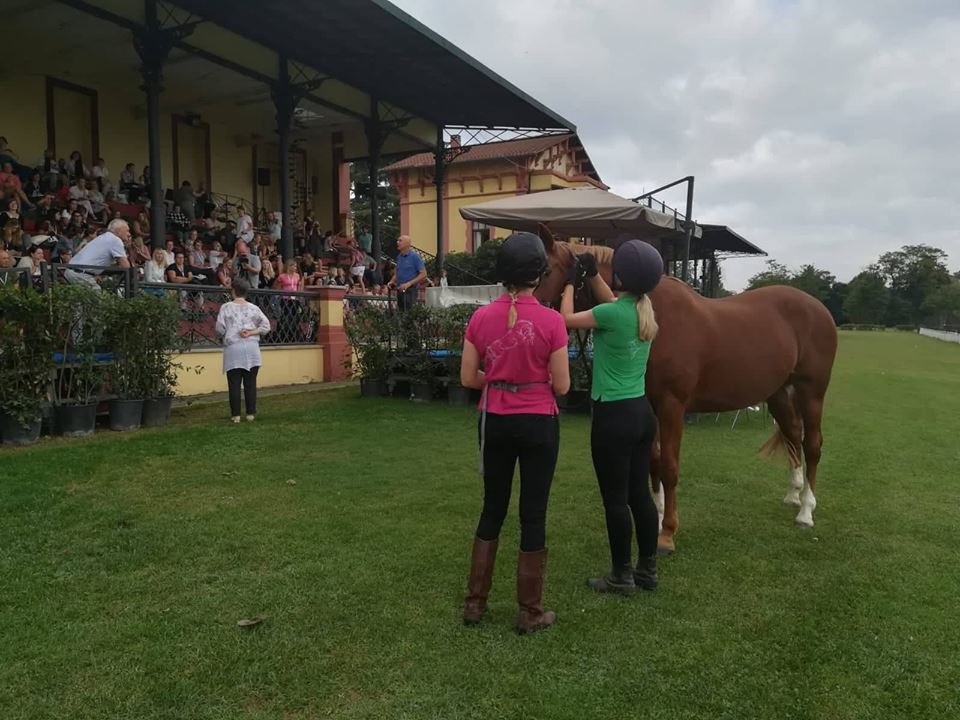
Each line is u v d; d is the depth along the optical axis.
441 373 10.03
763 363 4.62
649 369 4.21
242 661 2.89
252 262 14.31
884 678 2.88
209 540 4.27
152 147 12.11
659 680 2.83
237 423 7.96
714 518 5.00
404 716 2.56
